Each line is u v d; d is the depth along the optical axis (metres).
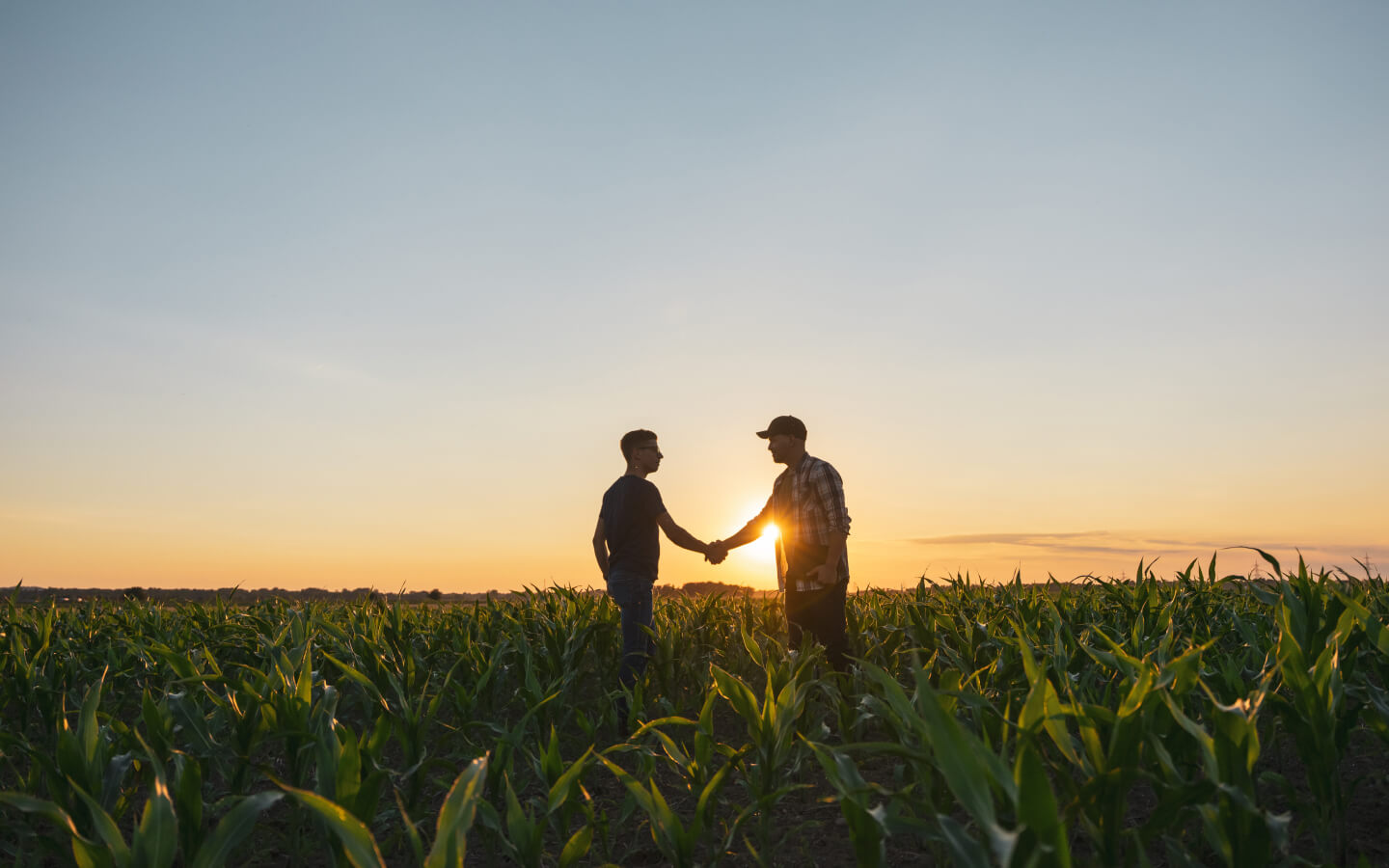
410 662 4.68
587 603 7.42
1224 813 2.16
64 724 2.77
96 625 7.12
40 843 2.76
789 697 3.42
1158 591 5.77
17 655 4.71
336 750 2.71
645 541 6.16
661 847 2.82
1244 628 3.90
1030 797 1.65
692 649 6.79
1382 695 3.00
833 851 3.46
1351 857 2.96
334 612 7.94
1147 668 2.32
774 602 8.21
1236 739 2.18
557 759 3.13
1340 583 3.84
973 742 1.95
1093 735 2.29
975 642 4.85
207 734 3.35
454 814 1.98
